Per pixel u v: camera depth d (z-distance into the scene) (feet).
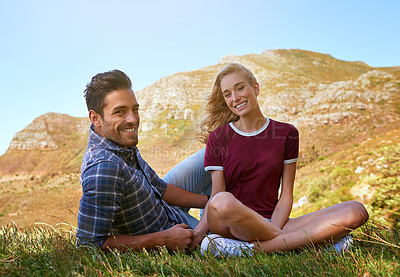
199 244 4.85
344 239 4.50
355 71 433.89
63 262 3.54
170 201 6.31
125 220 4.72
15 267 3.54
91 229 4.20
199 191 7.27
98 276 3.34
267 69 431.84
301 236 4.39
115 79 4.59
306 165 187.32
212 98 7.22
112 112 4.54
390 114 241.55
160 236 4.57
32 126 456.04
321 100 310.24
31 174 367.86
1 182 337.93
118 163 4.39
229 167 5.98
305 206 95.35
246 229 4.42
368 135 218.79
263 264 3.59
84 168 4.43
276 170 5.77
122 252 4.35
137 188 4.65
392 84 289.74
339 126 254.88
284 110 326.03
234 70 6.28
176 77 412.98
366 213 4.55
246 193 5.81
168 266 3.61
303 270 3.38
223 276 3.29
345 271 3.29
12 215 200.44
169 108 354.74
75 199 226.17
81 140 440.86
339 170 99.09
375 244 4.58
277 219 5.42
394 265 3.36
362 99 281.74
